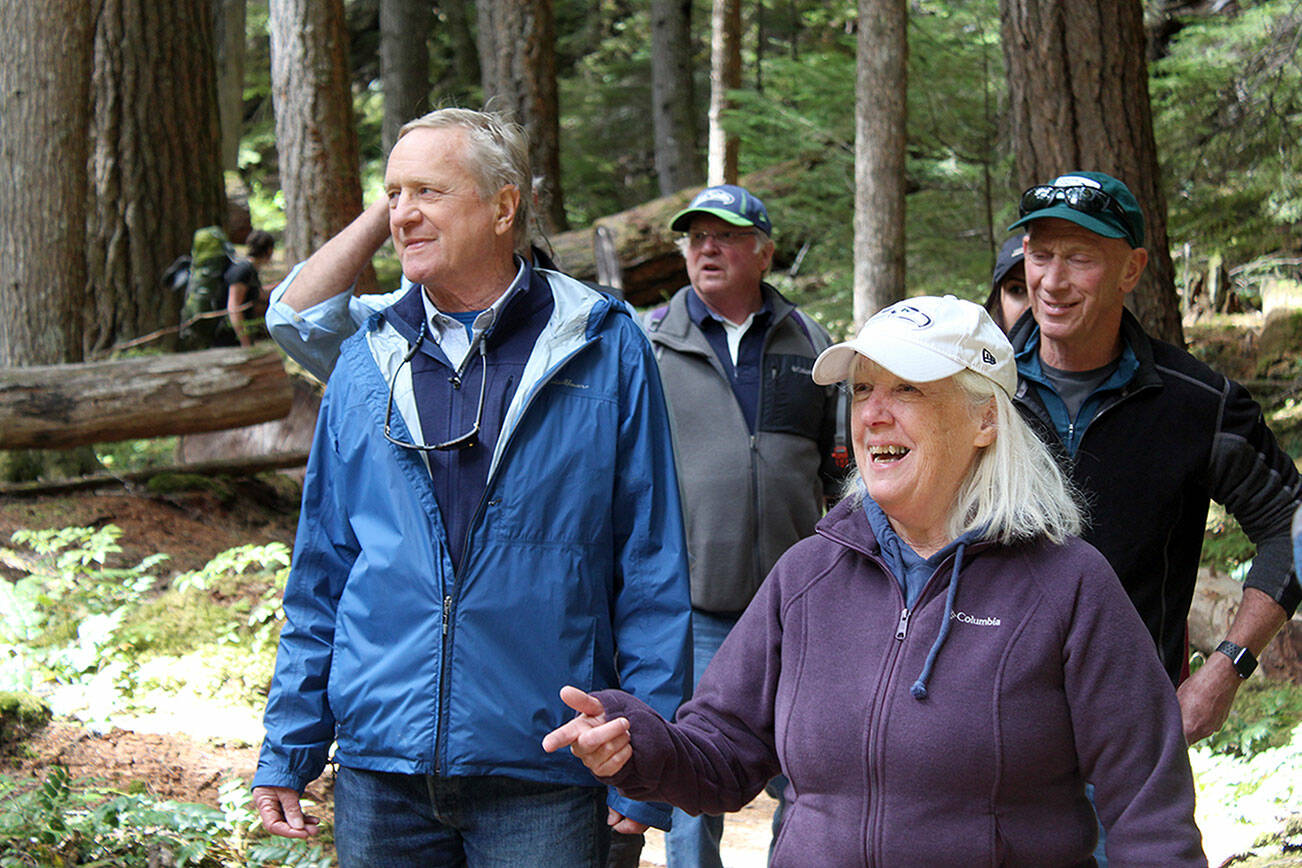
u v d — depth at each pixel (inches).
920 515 73.6
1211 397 100.7
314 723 95.5
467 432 90.2
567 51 1007.0
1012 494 71.7
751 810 185.6
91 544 241.9
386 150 767.7
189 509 276.4
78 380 255.0
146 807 141.2
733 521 144.1
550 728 88.2
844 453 149.8
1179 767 68.1
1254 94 322.3
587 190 852.0
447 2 917.2
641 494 94.0
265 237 416.5
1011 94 241.4
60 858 133.7
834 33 812.0
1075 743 69.6
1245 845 136.9
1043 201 100.0
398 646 88.4
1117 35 231.1
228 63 793.6
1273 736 168.2
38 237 321.1
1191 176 325.7
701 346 148.7
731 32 476.4
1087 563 70.6
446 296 94.0
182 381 258.2
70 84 321.7
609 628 94.0
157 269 336.8
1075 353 103.0
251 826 145.6
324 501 96.3
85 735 171.9
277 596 225.0
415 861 91.7
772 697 77.7
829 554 76.3
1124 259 101.0
